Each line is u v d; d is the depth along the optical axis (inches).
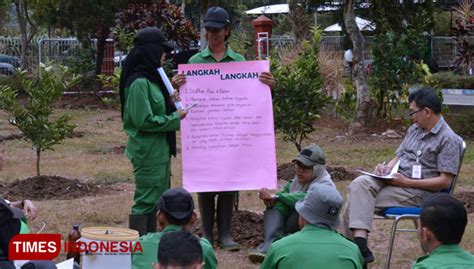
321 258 210.8
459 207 193.2
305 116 492.4
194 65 319.6
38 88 501.4
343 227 308.8
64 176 550.3
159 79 309.7
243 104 320.2
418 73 727.7
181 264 174.1
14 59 1213.7
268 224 319.3
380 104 755.4
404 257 347.6
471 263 189.8
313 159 309.4
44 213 418.6
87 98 1059.9
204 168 319.9
